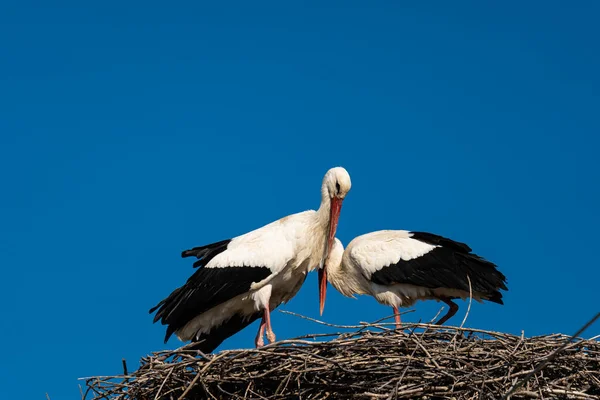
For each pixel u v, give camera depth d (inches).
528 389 454.9
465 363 461.7
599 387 469.7
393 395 448.8
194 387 498.6
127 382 503.2
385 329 486.6
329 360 464.1
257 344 618.5
